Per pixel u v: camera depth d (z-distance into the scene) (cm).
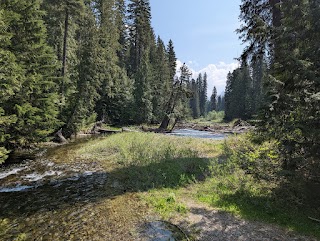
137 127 4162
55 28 3284
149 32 6269
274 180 818
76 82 3084
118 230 688
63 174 1286
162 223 720
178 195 937
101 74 3984
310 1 682
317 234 620
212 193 930
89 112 3650
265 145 881
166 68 6034
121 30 6262
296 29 712
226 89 8681
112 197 946
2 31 1333
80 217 777
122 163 1441
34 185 1109
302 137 698
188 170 1213
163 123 4247
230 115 7275
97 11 5050
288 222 686
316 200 725
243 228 671
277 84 712
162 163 1312
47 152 1884
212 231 662
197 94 10669
